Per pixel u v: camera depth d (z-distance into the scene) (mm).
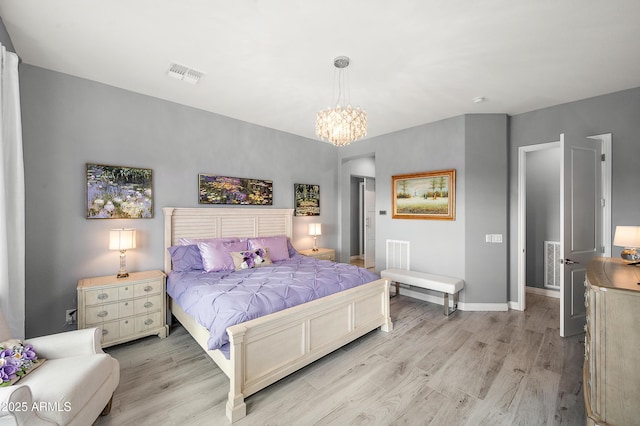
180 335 3029
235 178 4004
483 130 3768
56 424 1310
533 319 3453
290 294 2365
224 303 2096
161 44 2250
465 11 1838
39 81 2619
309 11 1847
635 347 1449
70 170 2777
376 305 3055
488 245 3762
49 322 2672
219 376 2266
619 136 3074
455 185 3885
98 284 2615
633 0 1722
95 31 2084
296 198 4812
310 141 5070
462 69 2607
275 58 2434
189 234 3533
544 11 1836
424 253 4211
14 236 2078
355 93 3148
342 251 5648
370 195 6961
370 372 2316
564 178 2916
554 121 3498
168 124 3393
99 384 1611
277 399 1987
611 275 1844
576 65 2535
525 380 2199
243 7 1815
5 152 2008
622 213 3053
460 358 2529
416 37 2125
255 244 3701
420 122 4145
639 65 2529
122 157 3074
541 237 4531
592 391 1597
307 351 2312
